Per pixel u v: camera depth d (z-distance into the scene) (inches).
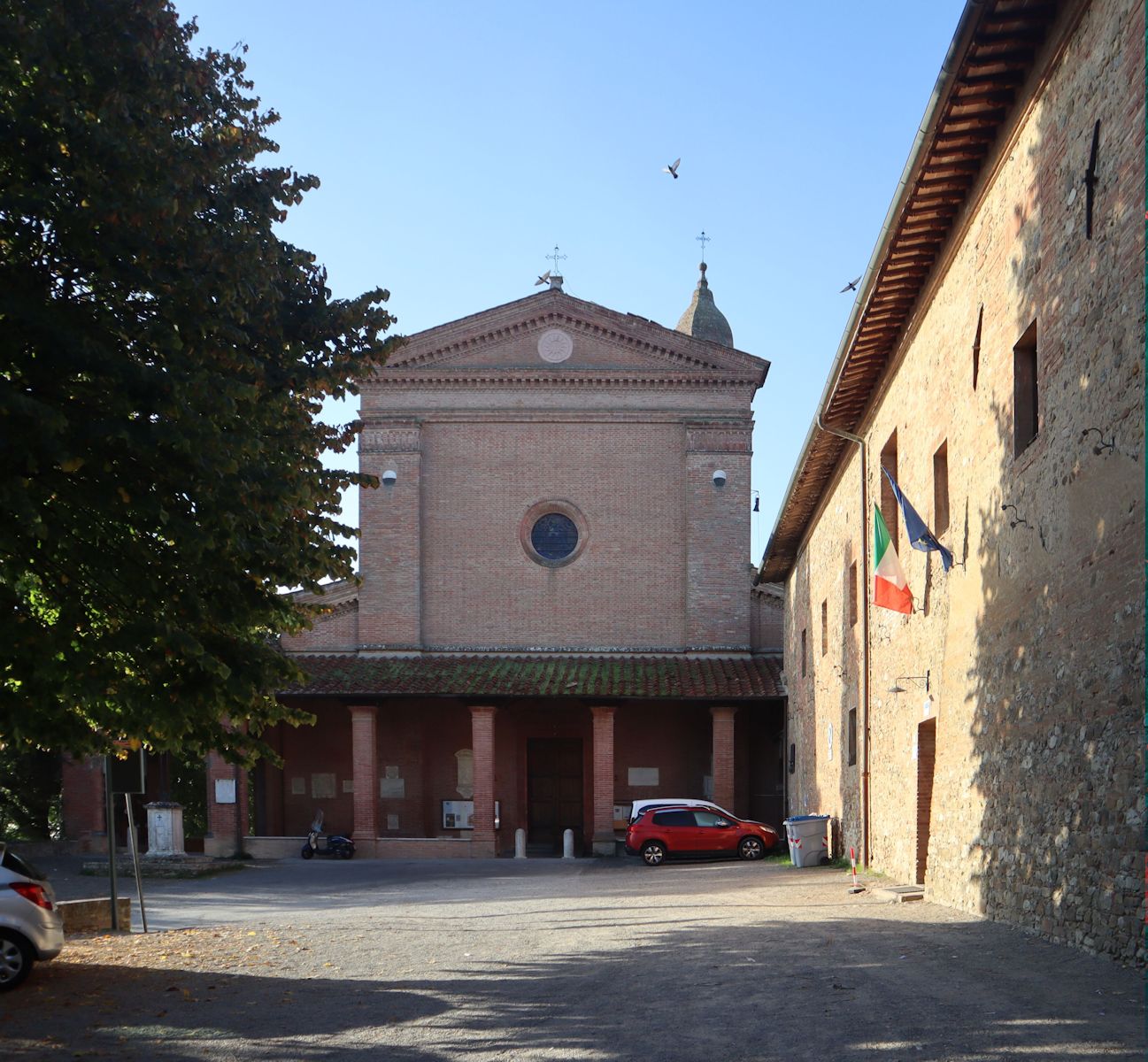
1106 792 430.0
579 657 1595.7
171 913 870.4
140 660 489.7
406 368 1627.7
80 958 565.6
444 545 1616.6
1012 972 415.2
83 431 452.4
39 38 455.5
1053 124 488.7
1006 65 510.3
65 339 453.4
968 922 564.1
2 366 460.4
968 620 624.4
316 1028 382.0
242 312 519.2
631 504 1622.8
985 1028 327.9
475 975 483.2
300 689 1480.1
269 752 556.4
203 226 523.5
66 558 499.2
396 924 722.8
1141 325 403.5
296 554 535.2
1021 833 526.6
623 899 844.6
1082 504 458.6
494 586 1610.5
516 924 693.9
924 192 616.1
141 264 485.1
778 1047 323.0
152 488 485.7
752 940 554.3
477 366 1631.4
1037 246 510.6
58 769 1620.3
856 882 821.2
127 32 495.5
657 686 1499.8
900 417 794.2
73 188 478.6
